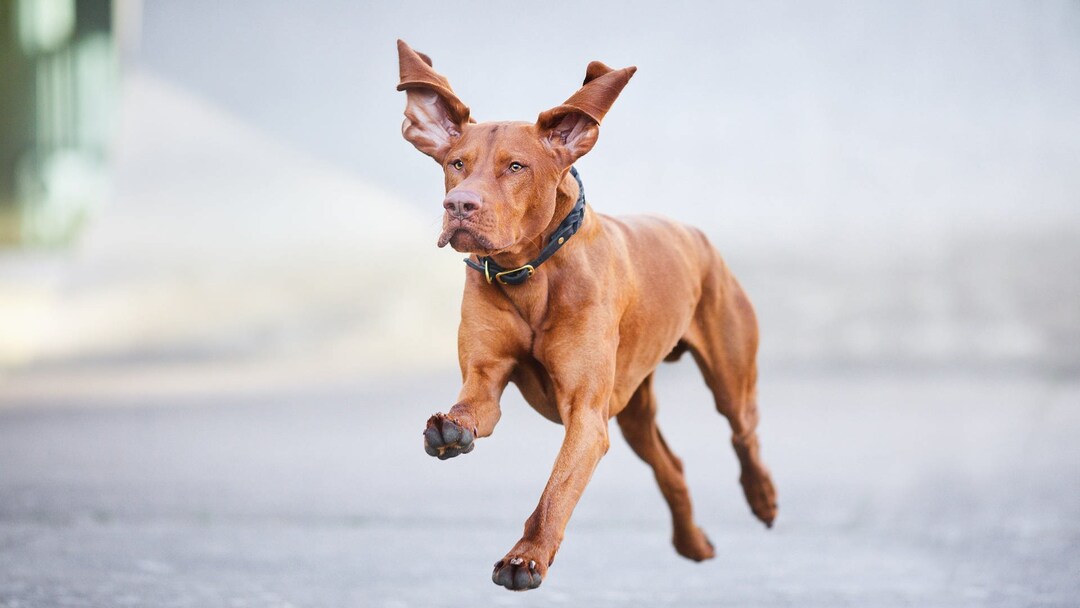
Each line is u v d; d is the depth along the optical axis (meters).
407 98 5.12
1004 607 6.59
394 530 8.78
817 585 7.21
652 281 5.71
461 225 4.66
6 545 7.95
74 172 20.22
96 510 9.27
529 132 4.93
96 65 20.23
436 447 4.71
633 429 6.45
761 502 6.60
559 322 5.11
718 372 6.39
